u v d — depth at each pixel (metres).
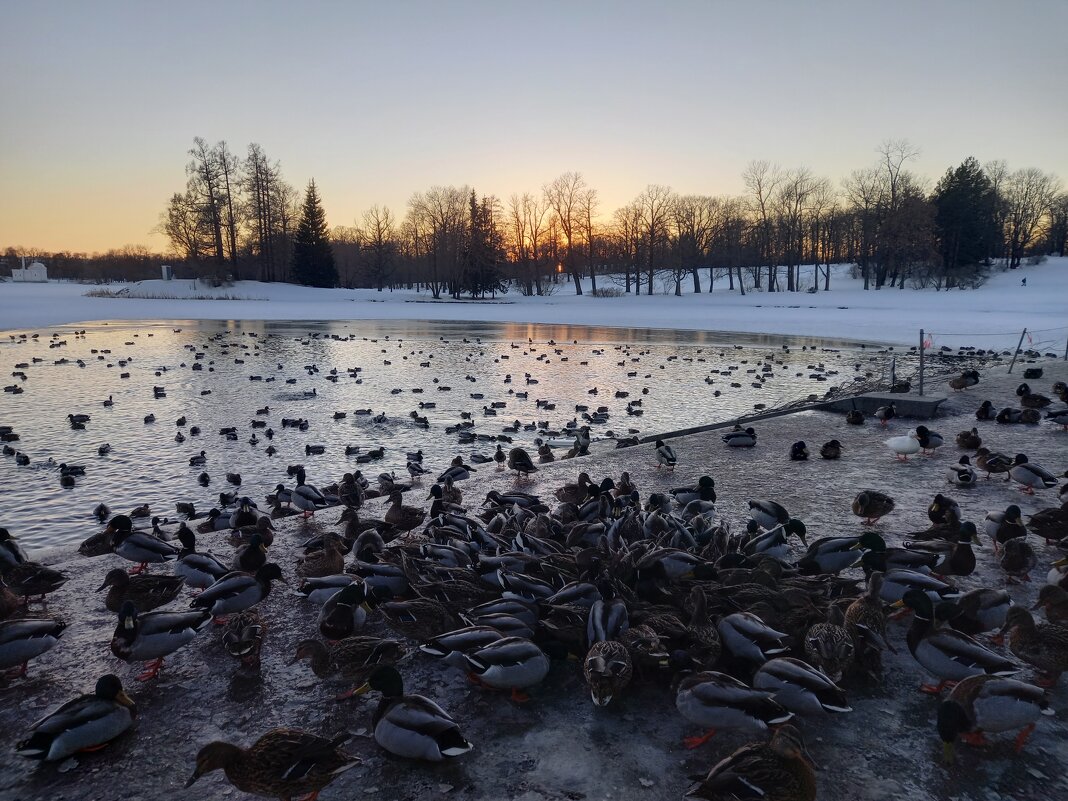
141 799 4.58
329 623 6.41
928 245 96.12
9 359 44.06
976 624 6.37
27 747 4.77
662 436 18.78
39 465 20.14
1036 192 127.50
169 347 52.00
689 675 5.42
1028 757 4.93
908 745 5.05
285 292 114.94
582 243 133.62
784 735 4.37
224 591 6.90
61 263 194.50
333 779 4.61
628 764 4.85
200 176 113.06
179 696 5.76
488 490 12.75
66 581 8.15
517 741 5.12
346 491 14.05
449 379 37.44
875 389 26.70
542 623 6.20
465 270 123.25
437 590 6.92
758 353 50.03
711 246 127.19
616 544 8.66
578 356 48.75
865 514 9.96
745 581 6.99
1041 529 9.02
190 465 20.28
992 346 49.44
